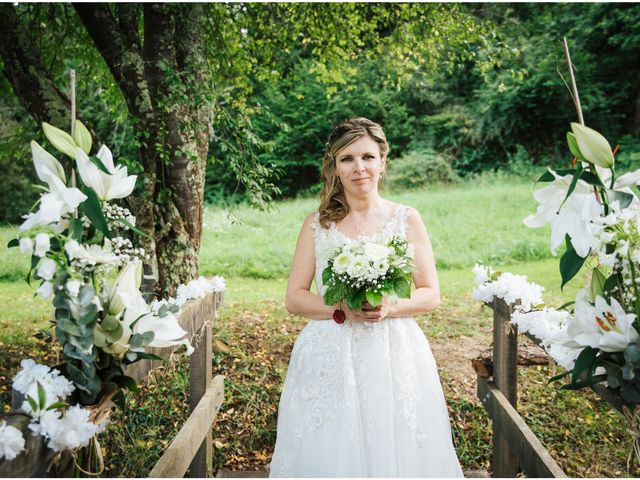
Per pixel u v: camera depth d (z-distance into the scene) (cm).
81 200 161
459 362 524
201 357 338
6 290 875
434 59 783
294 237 1128
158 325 170
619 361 160
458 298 733
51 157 167
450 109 1678
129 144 470
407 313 255
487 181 1472
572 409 443
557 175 172
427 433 251
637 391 157
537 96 1541
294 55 1667
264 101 1647
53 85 480
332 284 234
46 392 142
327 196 272
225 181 1538
